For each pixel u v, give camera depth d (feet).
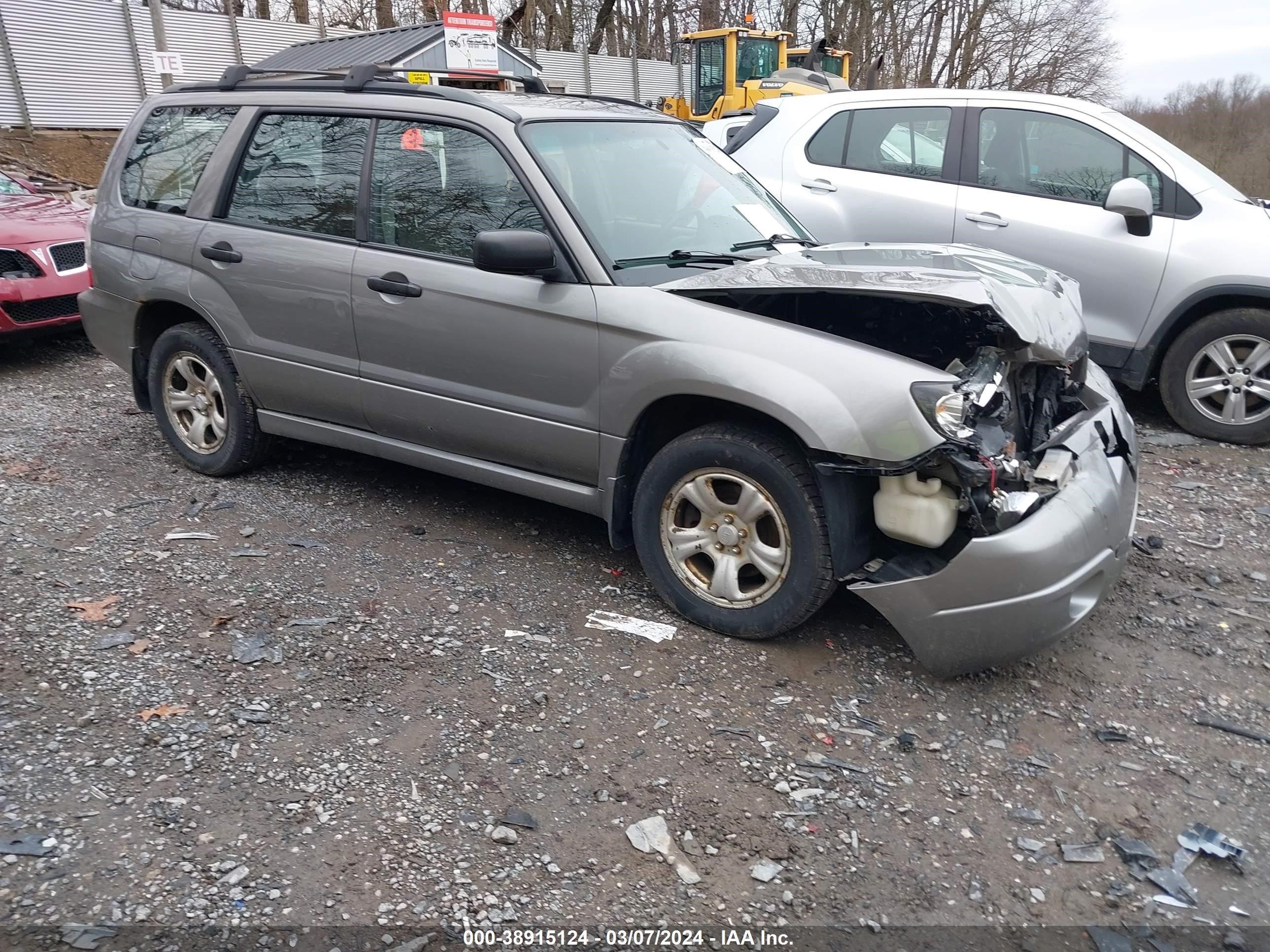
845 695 11.17
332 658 11.52
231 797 9.14
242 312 15.66
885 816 9.29
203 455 17.12
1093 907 8.30
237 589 13.10
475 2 96.53
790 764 9.96
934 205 21.68
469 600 13.08
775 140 23.70
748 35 59.88
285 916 7.81
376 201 14.29
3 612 12.16
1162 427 21.35
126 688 10.73
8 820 8.66
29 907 7.76
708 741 10.28
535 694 10.98
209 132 16.38
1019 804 9.53
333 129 14.83
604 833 8.93
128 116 77.05
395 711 10.58
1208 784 9.88
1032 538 10.21
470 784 9.48
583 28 112.37
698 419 12.70
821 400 10.67
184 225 16.26
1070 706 11.11
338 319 14.56
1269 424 19.54
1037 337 11.33
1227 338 19.65
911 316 12.50
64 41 72.43
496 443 13.65
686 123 16.40
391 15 94.84
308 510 15.94
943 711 10.94
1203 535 15.78
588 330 12.27
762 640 12.10
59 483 16.79
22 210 26.32
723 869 8.57
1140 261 19.90
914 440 10.30
